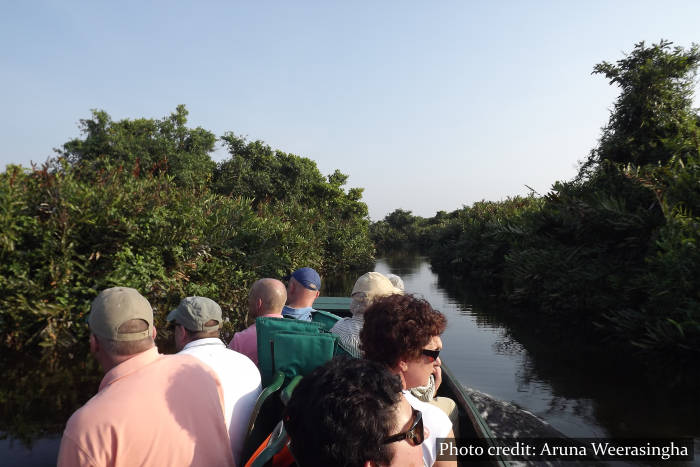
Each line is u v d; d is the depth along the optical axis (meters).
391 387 1.13
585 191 9.94
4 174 6.61
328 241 22.86
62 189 6.79
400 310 1.78
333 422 1.03
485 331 8.41
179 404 1.66
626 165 9.61
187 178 19.12
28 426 3.86
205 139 22.12
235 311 9.08
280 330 2.58
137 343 1.69
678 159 7.98
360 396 1.06
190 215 8.25
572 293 8.95
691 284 6.01
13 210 6.20
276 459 1.49
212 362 2.20
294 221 17.95
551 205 10.73
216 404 1.82
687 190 7.13
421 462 1.21
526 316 9.95
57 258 6.40
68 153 17.81
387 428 1.08
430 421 1.66
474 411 2.50
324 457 1.04
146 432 1.54
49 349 6.10
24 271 6.10
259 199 25.16
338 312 5.79
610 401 4.62
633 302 7.51
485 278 16.50
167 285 7.44
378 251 63.53
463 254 20.73
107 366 1.72
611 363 6.05
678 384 5.09
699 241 6.11
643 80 9.80
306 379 1.15
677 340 5.96
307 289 3.47
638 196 8.26
